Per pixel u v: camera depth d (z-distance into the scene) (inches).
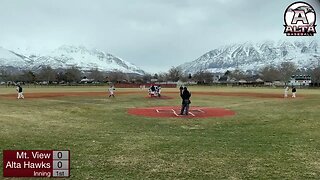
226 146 517.3
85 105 1301.7
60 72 5723.4
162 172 378.9
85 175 365.7
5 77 5536.4
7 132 618.5
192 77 6466.5
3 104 1299.2
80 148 493.0
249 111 1097.4
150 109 1157.7
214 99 1772.9
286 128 714.2
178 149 493.4
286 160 435.5
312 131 671.8
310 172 383.2
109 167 396.5
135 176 364.2
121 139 569.9
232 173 377.1
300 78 5231.3
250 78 6446.9
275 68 6565.0
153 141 554.3
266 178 360.2
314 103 1432.1
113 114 989.2
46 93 2250.2
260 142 551.8
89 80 5925.2
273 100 1674.5
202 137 597.3
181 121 833.5
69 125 738.8
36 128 682.2
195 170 387.5
